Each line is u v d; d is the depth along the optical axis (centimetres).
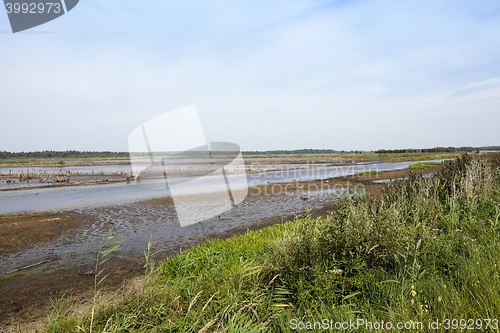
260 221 977
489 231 474
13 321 382
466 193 671
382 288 344
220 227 903
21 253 693
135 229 901
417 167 3053
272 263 411
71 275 550
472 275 331
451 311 275
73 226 950
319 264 388
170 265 489
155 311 339
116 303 348
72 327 298
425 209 646
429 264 394
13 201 1448
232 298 337
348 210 483
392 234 409
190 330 304
